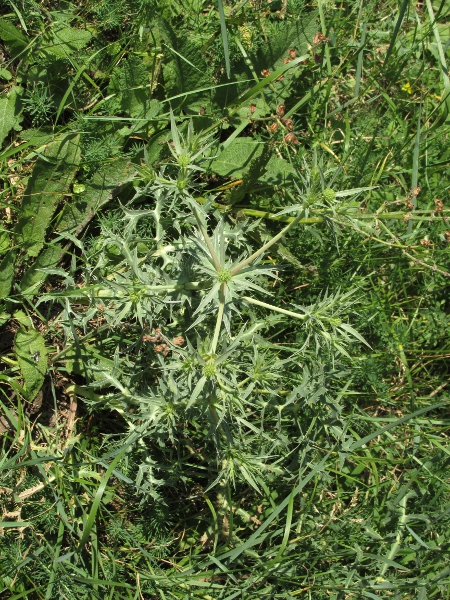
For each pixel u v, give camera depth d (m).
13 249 0.59
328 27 0.70
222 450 0.54
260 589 0.58
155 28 0.62
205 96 0.64
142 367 0.59
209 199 0.47
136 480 0.54
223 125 0.64
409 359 0.67
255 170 0.61
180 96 0.63
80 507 0.57
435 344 0.69
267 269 0.45
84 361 0.59
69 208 0.61
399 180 0.69
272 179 0.65
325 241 0.65
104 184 0.61
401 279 0.67
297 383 0.61
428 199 0.70
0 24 0.58
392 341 0.67
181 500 0.60
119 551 0.58
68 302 0.53
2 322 0.58
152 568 0.57
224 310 0.47
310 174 0.46
